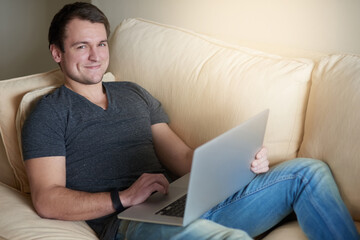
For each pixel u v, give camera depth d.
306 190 1.36
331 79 1.48
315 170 1.38
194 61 1.76
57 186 1.45
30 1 3.09
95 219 1.52
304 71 1.55
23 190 1.67
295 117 1.56
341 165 1.40
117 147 1.64
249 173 1.45
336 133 1.42
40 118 1.52
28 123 1.52
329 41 1.84
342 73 1.46
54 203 1.41
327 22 1.82
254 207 1.45
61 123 1.56
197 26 2.26
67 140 1.57
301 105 1.57
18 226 1.34
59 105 1.58
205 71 1.71
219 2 2.14
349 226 1.29
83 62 1.63
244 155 1.36
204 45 1.80
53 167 1.48
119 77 1.95
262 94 1.57
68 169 1.56
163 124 1.79
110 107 1.67
